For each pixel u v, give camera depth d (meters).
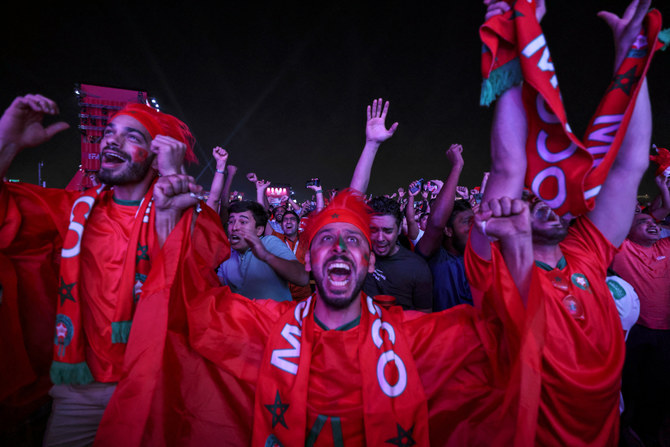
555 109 1.07
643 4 1.12
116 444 1.26
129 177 1.66
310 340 1.34
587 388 1.20
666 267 2.95
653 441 2.65
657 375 2.91
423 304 2.61
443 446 1.32
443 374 1.33
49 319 1.87
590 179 1.15
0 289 1.69
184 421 1.36
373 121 2.47
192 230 1.49
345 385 1.30
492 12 1.13
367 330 1.36
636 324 3.04
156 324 1.33
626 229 1.42
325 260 1.37
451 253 2.82
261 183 5.37
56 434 1.62
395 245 2.66
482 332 1.30
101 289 1.61
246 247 2.66
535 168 1.19
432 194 5.78
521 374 1.08
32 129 1.53
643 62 1.12
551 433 1.23
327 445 1.27
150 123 1.75
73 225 1.62
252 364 1.39
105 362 1.58
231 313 1.46
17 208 1.75
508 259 1.15
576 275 1.36
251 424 1.36
